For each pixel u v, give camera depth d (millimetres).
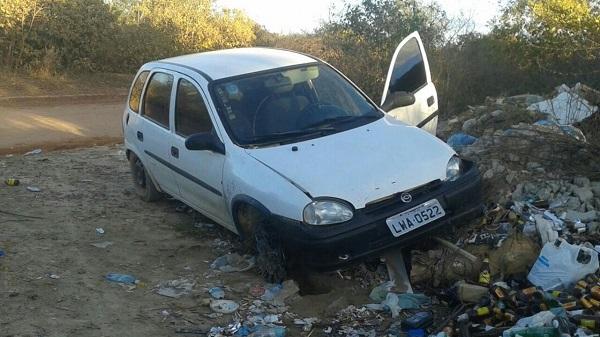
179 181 6852
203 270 5957
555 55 11719
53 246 6559
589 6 12094
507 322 4484
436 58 12383
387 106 6879
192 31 21641
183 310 5203
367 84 12484
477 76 12156
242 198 5598
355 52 13570
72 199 8148
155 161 7305
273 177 5410
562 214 5859
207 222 7188
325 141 5844
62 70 19344
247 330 4812
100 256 6316
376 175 5316
